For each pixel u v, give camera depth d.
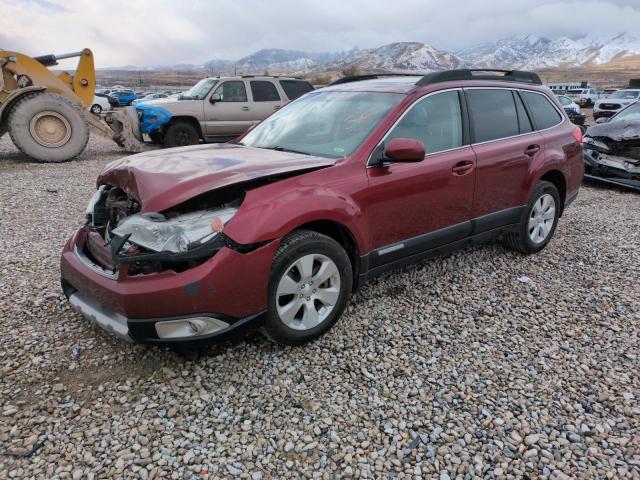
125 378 3.03
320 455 2.48
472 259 5.03
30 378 3.01
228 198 3.04
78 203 7.31
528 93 4.97
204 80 13.74
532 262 5.02
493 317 3.87
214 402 2.83
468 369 3.19
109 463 2.40
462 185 4.10
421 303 4.06
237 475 2.35
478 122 4.35
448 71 4.22
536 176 4.77
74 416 2.71
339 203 3.26
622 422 2.75
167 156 3.57
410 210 3.76
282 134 4.17
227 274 2.80
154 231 2.72
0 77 11.00
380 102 3.93
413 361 3.26
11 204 7.15
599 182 9.50
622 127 8.70
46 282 4.34
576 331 3.70
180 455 2.46
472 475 2.38
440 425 2.69
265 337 3.47
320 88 4.80
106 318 2.96
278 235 2.95
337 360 3.24
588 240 5.77
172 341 2.83
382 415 2.76
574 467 2.44
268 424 2.67
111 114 12.52
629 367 3.26
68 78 13.02
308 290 3.22
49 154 11.24
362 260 3.51
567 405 2.87
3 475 2.31
